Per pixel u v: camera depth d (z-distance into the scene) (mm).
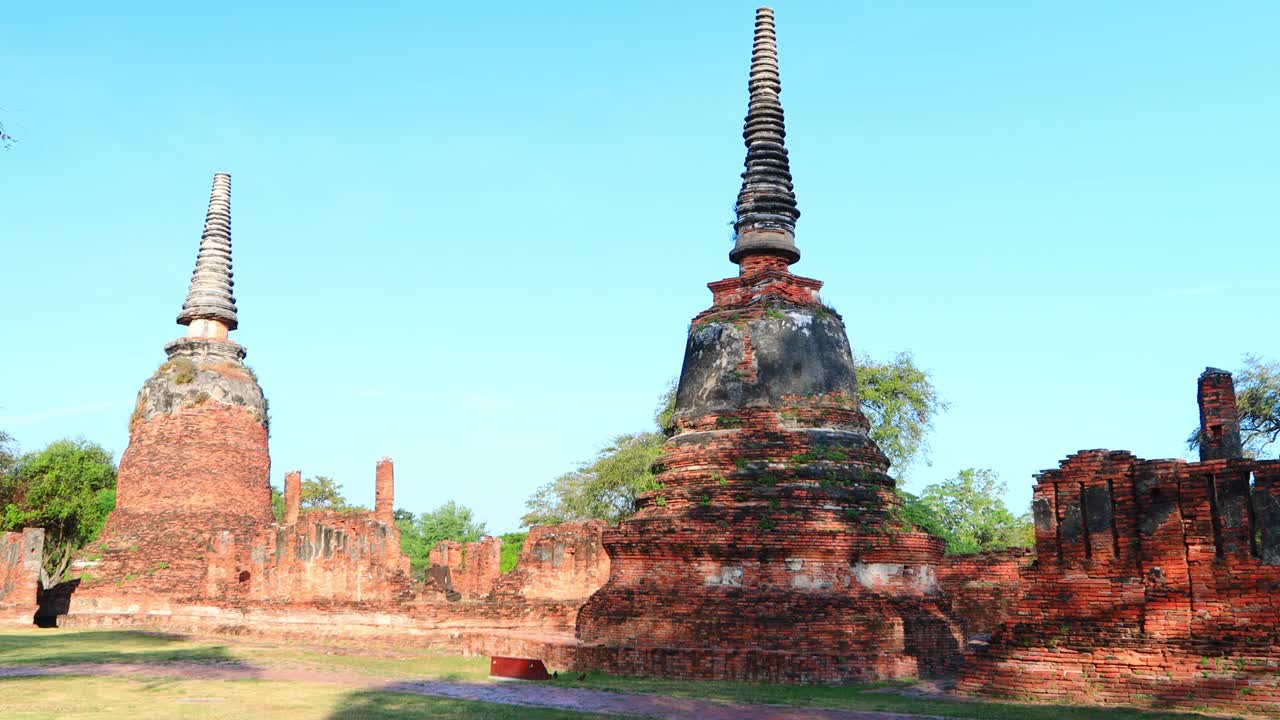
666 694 22469
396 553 39219
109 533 50812
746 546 26859
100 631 44594
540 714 19250
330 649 34531
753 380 29156
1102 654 19938
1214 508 19672
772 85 33281
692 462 28859
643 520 28438
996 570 36562
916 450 56906
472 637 32188
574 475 69125
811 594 26625
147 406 51688
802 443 28328
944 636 27016
